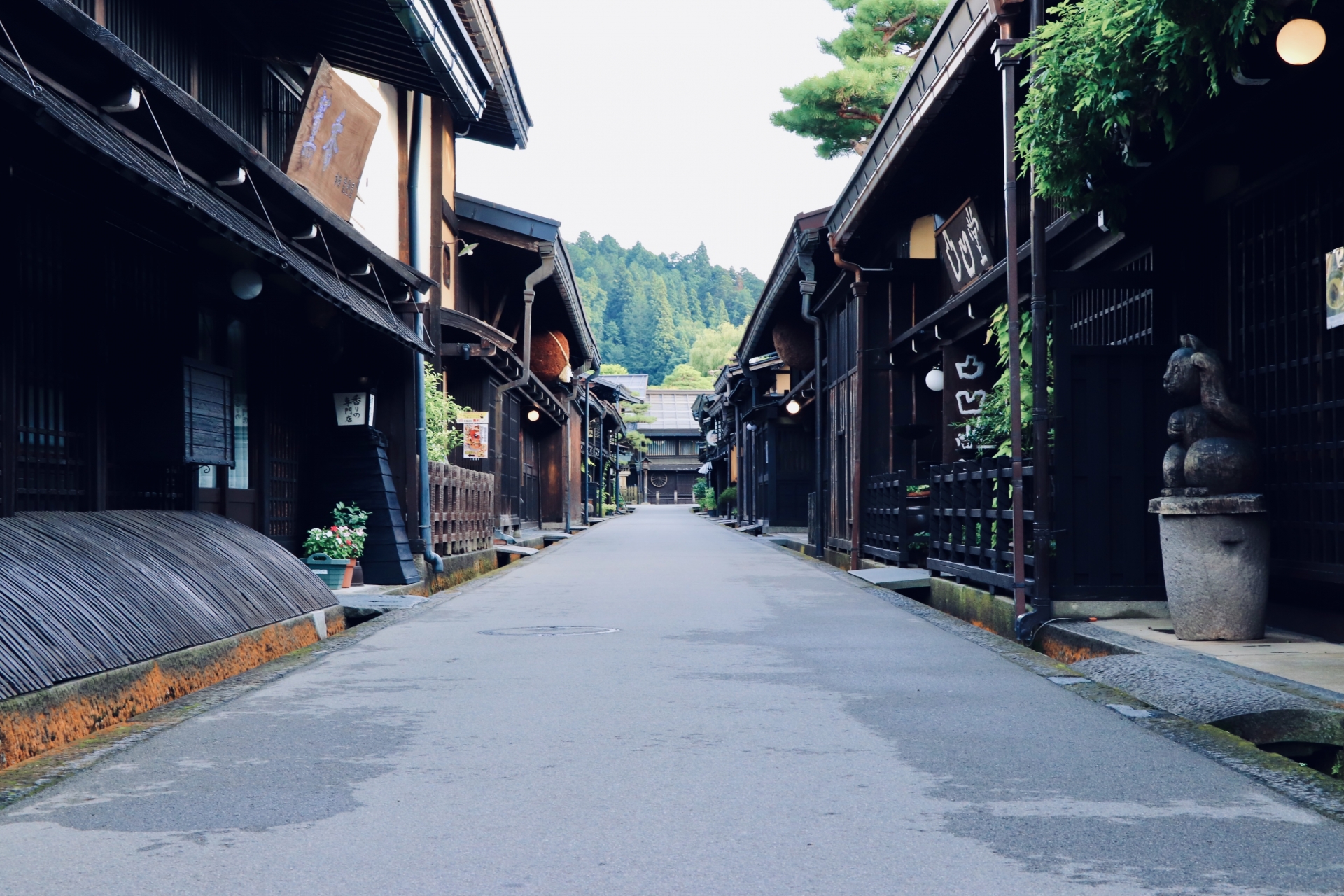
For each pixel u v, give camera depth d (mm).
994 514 9805
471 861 3281
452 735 5035
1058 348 8734
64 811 3826
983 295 12242
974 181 13648
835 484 19016
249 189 8398
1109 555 8656
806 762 4480
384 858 3307
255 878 3139
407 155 15039
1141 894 2984
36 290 7402
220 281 10125
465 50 11758
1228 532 7066
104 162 5703
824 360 21422
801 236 18359
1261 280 8062
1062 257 11102
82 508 7879
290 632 8047
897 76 23406
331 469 12867
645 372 176250
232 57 10336
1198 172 8516
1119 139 7371
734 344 105438
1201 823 3625
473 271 22031
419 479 13609
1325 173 7266
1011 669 6883
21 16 5602
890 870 3182
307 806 3873
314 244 10305
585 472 40812
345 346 13625
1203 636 7129
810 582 13867
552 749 4746
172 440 8461
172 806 3879
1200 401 7426
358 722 5332
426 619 9922
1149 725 5152
